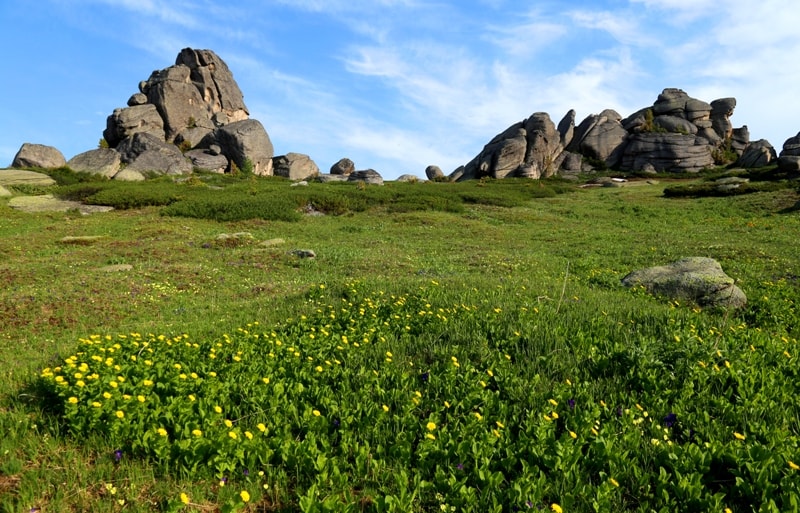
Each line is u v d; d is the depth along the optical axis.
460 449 4.53
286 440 4.59
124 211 33.78
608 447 4.48
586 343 7.19
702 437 4.89
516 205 39.88
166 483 4.04
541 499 3.93
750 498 3.92
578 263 18.06
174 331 9.41
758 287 13.52
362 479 4.26
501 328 7.71
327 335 7.90
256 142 67.88
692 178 62.16
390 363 6.62
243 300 13.15
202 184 48.16
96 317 11.14
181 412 4.93
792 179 45.34
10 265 16.95
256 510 3.90
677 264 13.84
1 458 4.28
